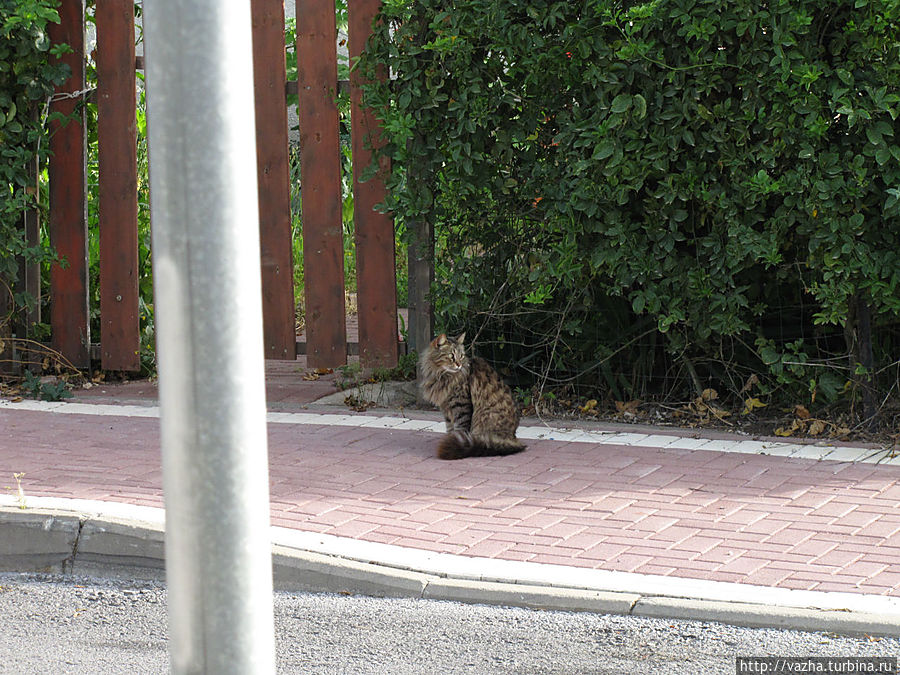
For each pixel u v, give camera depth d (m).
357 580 9.21
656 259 13.63
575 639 8.17
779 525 10.11
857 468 11.90
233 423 4.61
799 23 12.48
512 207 14.66
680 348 14.02
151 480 11.62
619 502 10.84
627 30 13.06
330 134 15.33
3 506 10.42
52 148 16.34
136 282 16.30
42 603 9.22
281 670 7.75
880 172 12.87
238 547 4.64
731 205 13.21
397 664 7.84
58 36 16.23
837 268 12.89
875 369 13.72
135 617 8.89
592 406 14.54
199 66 4.49
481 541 9.83
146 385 16.62
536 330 15.15
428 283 15.22
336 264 15.56
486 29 13.82
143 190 17.56
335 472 11.93
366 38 14.95
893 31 12.57
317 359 15.76
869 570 9.00
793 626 8.19
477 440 12.48
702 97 13.23
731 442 13.03
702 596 8.57
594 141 13.47
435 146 14.60
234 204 4.57
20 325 16.81
